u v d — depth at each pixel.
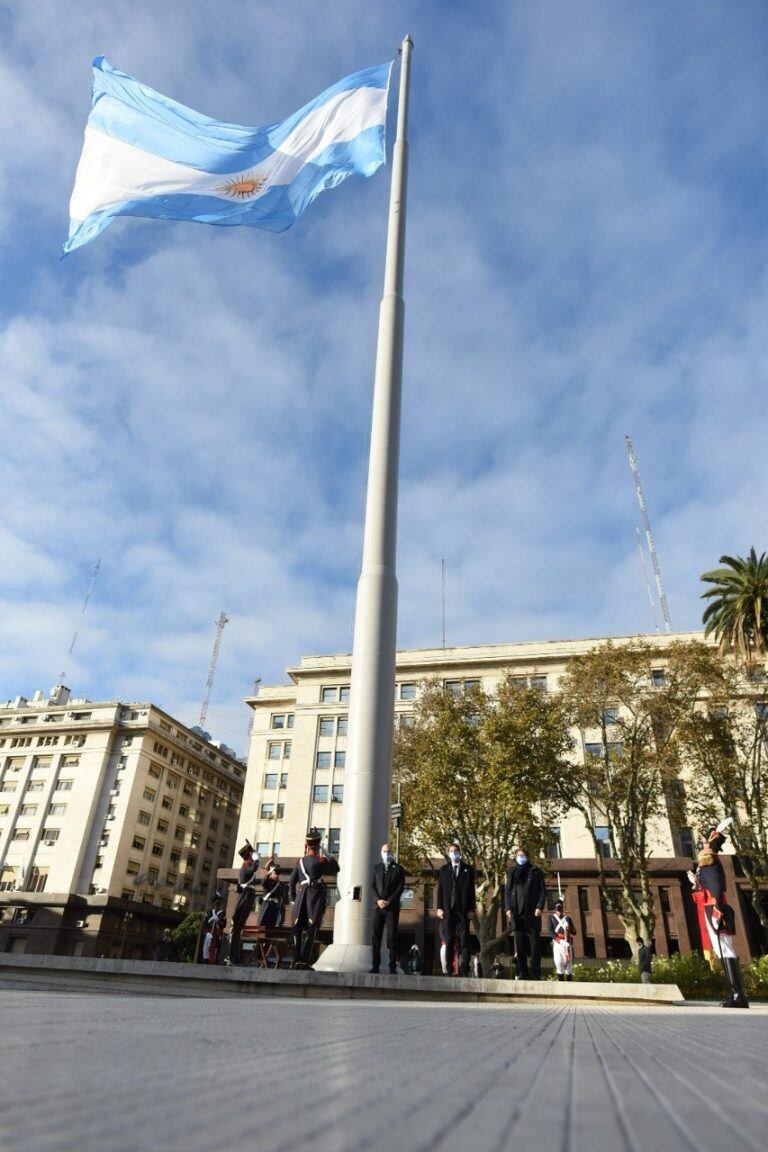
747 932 43.41
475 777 30.62
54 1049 1.14
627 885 32.00
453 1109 0.80
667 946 44.94
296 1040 1.57
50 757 72.38
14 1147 0.43
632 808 33.56
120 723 73.12
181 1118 0.63
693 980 21.08
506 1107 0.83
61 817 68.75
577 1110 0.83
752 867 33.09
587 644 58.28
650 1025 3.21
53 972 9.27
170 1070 0.99
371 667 13.61
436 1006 5.96
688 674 33.84
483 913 29.33
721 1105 0.90
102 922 61.78
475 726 32.47
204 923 17.28
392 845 32.47
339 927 11.86
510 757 29.56
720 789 35.88
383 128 17.14
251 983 8.59
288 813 58.59
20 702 80.25
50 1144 0.45
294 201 17.20
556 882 48.00
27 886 65.69
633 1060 1.50
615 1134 0.67
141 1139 0.51
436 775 30.06
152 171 16.95
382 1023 2.40
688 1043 2.03
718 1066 1.41
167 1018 1.92
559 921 19.22
